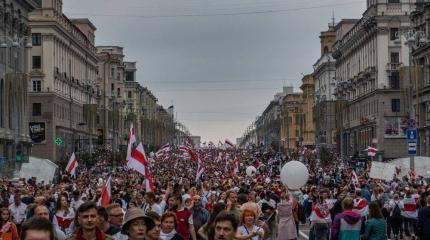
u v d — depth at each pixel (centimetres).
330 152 11825
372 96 11562
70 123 11575
